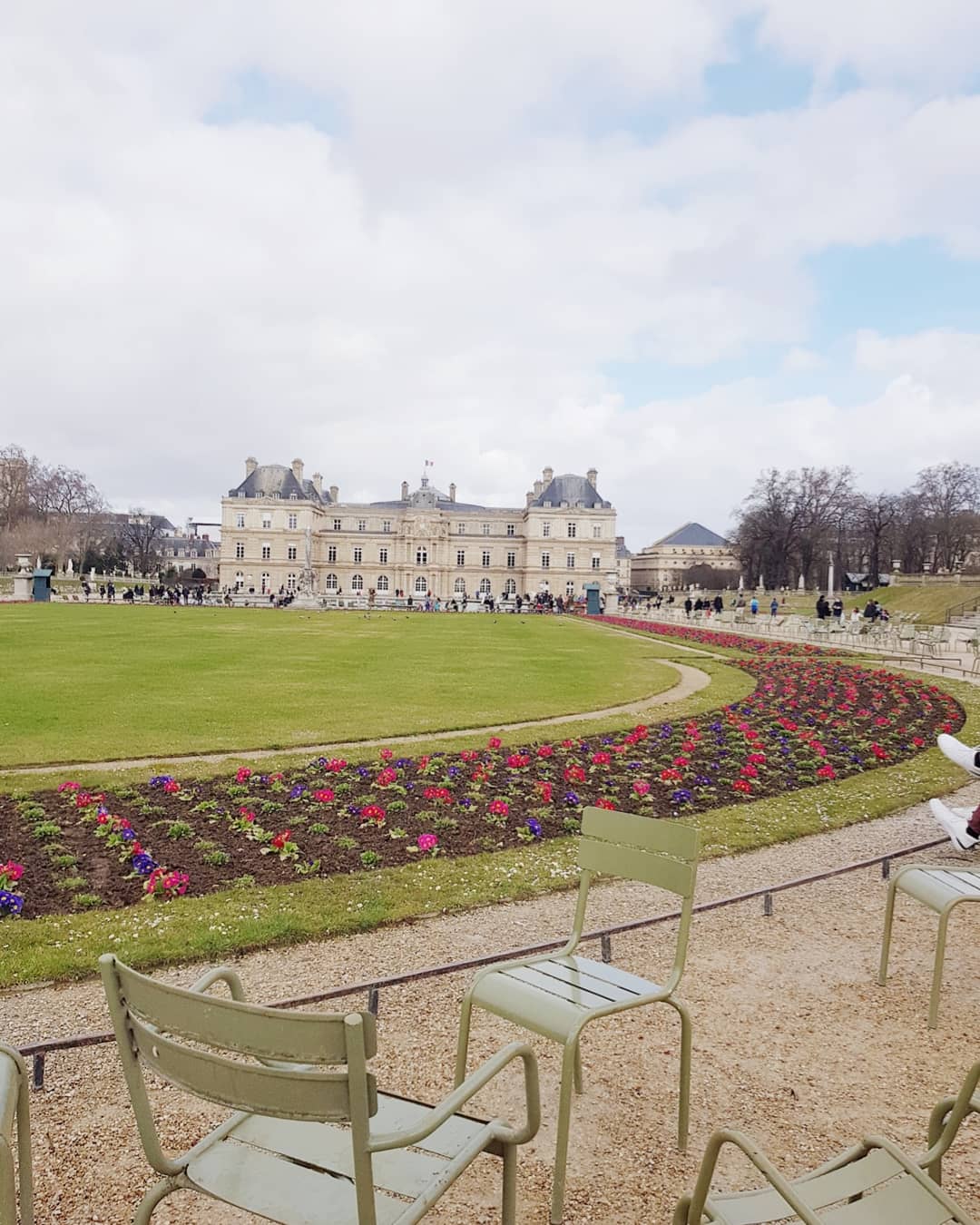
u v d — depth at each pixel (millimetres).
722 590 157250
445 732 17141
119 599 99875
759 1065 5566
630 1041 5840
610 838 5430
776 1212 3545
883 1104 5145
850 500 112812
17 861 9359
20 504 121312
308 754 14867
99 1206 4195
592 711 19891
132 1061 3381
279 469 147625
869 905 8391
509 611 107188
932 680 26797
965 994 6598
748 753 15172
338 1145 3688
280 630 46688
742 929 7754
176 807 11508
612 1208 4254
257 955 7133
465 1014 4902
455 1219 4145
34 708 18891
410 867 9203
